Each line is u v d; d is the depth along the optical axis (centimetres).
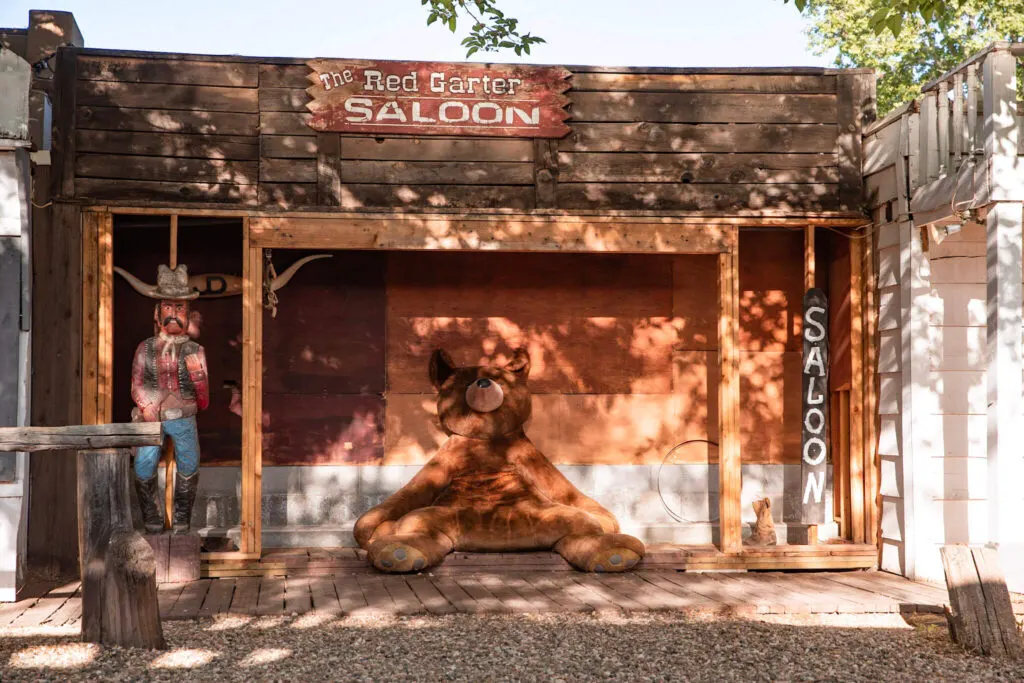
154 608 662
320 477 1072
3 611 787
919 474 925
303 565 947
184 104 957
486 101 985
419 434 1088
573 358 1109
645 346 1117
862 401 1020
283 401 1072
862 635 717
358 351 1087
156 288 927
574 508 987
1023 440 878
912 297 935
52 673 598
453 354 1099
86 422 916
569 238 977
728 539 980
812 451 983
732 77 1012
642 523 1091
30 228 877
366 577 927
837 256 1077
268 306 973
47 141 1005
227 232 1068
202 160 957
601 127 998
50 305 921
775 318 1124
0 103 830
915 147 934
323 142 970
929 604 805
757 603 799
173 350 924
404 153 980
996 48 827
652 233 984
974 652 668
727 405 987
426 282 1098
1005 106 828
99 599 660
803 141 1015
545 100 991
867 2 1738
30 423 877
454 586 878
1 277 833
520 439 1051
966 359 940
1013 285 823
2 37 992
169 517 973
